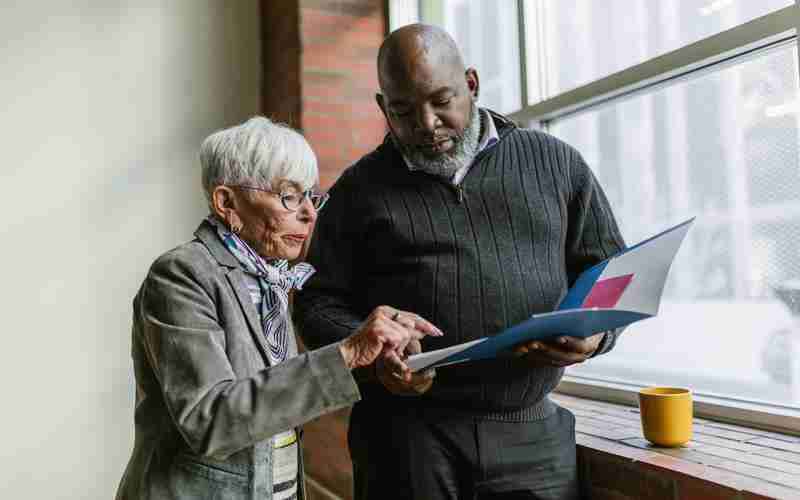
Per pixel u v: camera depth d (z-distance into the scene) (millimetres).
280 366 979
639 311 988
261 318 1118
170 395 951
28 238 2652
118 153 2797
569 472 1332
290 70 2789
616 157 1846
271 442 1061
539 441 1312
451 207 1309
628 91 1772
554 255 1331
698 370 1616
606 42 1842
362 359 986
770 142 1437
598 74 1872
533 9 2098
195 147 2932
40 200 2672
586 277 1106
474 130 1336
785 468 1134
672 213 1681
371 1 2857
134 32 2846
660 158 1705
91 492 2703
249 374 1031
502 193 1314
